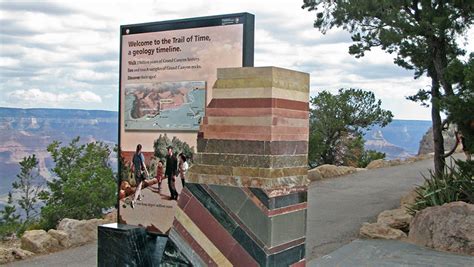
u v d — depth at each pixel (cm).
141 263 487
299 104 398
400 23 1076
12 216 1802
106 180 1748
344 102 2441
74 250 762
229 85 388
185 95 497
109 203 1694
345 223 964
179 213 398
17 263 693
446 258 718
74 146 1934
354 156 2453
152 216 514
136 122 525
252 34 473
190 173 396
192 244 390
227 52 475
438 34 1063
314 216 1034
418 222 820
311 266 679
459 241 758
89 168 1841
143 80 522
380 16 1127
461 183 933
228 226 378
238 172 378
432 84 1198
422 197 945
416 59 1169
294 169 390
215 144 388
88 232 816
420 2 1109
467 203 834
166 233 504
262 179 369
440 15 1064
